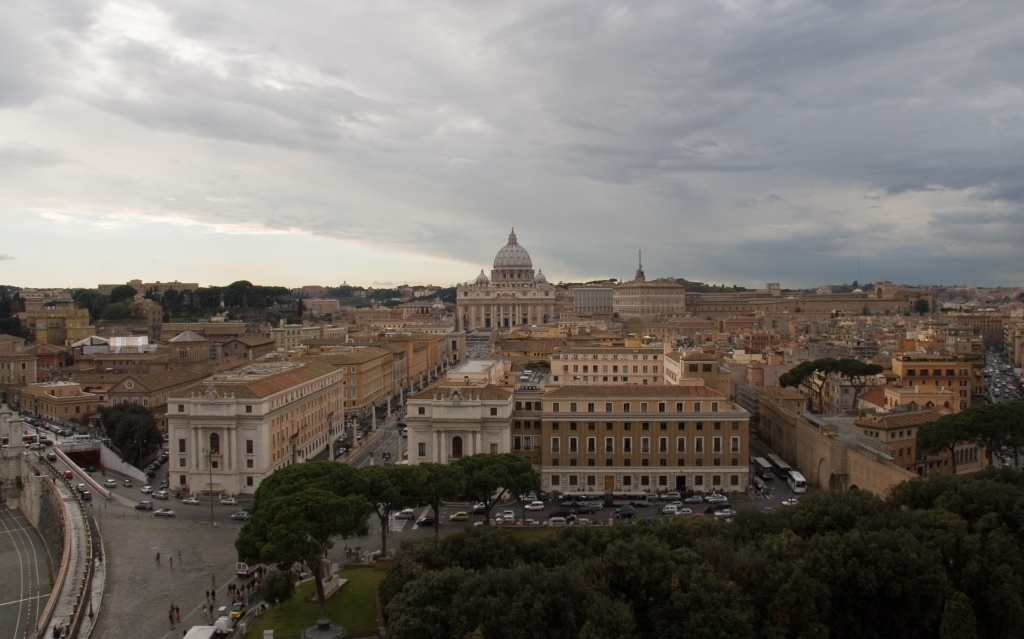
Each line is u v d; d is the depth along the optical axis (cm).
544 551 12988
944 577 12325
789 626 11675
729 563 12262
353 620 13362
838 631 12506
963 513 14562
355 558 16525
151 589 15575
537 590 11156
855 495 15050
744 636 11019
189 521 19775
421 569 12175
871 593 12312
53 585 17700
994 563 12812
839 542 12925
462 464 17825
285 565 12975
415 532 18162
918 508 15150
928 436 19500
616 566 12031
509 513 19288
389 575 12462
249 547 13650
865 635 12569
